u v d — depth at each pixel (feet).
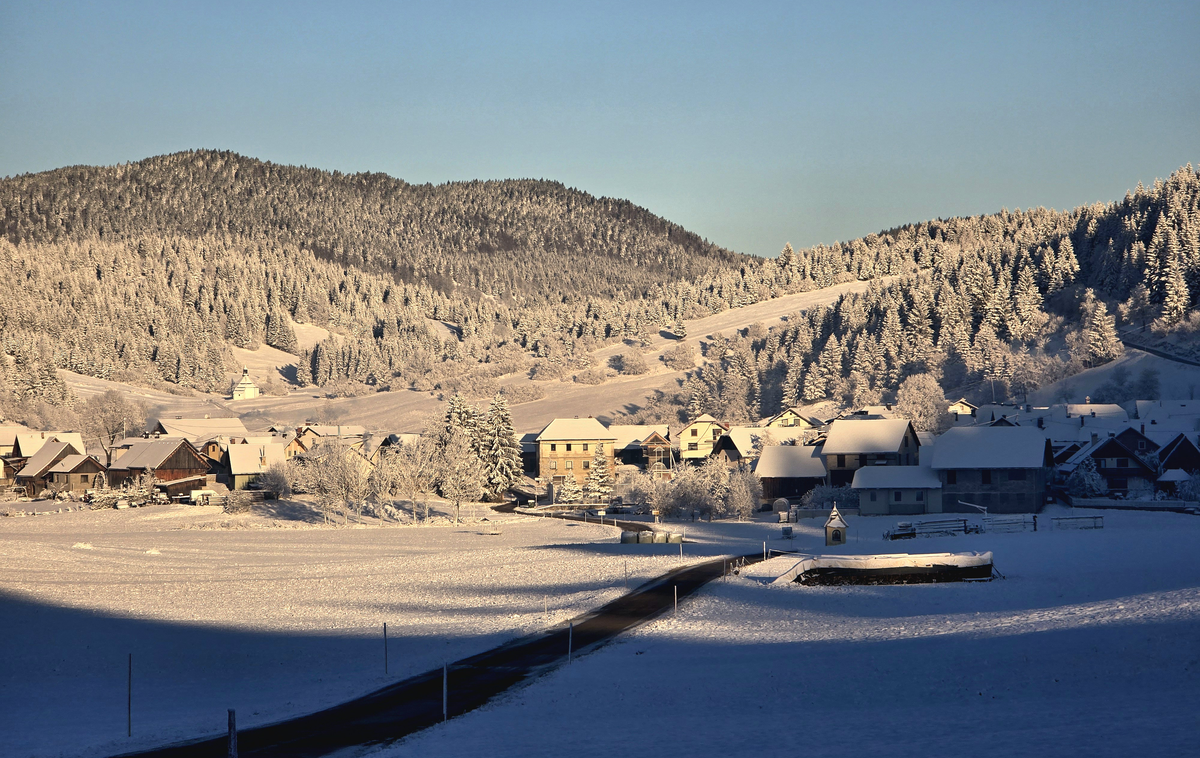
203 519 348.79
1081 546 209.67
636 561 220.23
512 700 106.93
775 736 87.56
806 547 241.14
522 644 137.49
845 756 78.95
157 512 367.66
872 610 160.56
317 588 192.75
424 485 372.38
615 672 118.01
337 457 351.46
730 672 114.93
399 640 144.25
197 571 218.59
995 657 110.73
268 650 139.64
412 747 89.04
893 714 93.61
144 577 207.62
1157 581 164.25
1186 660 100.89
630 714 99.45
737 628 147.13
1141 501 311.88
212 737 95.81
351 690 114.83
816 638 137.28
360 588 192.54
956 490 309.42
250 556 249.55
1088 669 102.47
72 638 145.79
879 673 109.70
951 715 91.35
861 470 321.11
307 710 105.91
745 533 284.00
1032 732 81.71
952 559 184.34
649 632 144.05
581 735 91.04
